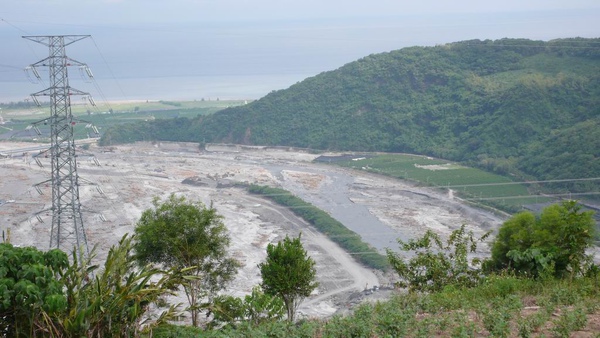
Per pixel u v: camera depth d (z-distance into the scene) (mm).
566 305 13578
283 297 20641
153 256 22578
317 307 40344
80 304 11039
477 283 19234
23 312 10578
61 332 10797
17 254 10789
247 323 13648
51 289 10586
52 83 48719
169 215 22828
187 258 22562
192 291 21141
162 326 12664
